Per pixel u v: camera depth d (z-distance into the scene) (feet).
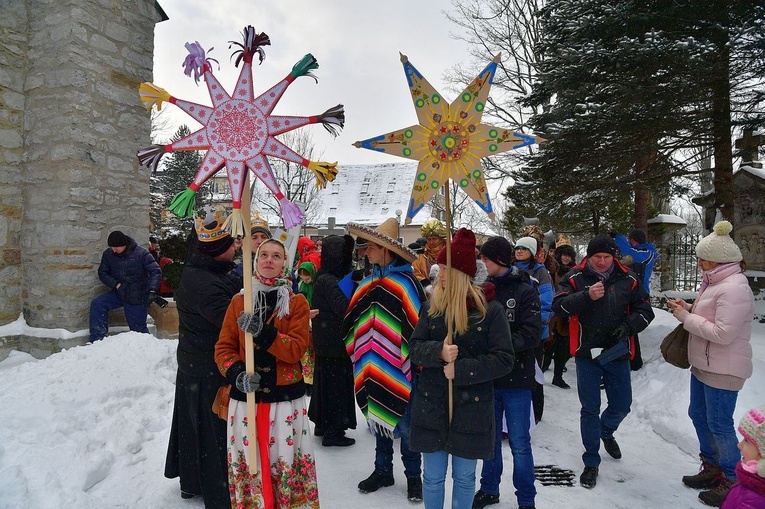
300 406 10.03
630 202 49.85
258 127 9.62
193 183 9.54
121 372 15.61
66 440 12.13
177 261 32.24
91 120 22.95
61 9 22.35
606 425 14.62
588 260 13.85
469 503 9.65
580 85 28.63
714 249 12.24
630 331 13.19
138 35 25.27
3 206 22.45
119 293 22.84
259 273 9.84
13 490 10.17
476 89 10.02
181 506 11.14
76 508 10.25
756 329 26.58
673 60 24.99
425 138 10.20
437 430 9.52
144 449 13.43
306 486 9.98
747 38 24.29
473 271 9.77
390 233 13.12
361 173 127.54
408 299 12.03
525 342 11.41
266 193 89.30
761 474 6.52
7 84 22.53
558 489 13.06
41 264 22.47
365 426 17.87
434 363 9.37
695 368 12.69
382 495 12.33
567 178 32.81
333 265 15.29
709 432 12.93
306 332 10.02
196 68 9.66
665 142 32.01
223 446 10.81
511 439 11.62
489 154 9.96
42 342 21.99
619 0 27.37
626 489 13.05
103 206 23.48
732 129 29.66
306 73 9.71
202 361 11.01
